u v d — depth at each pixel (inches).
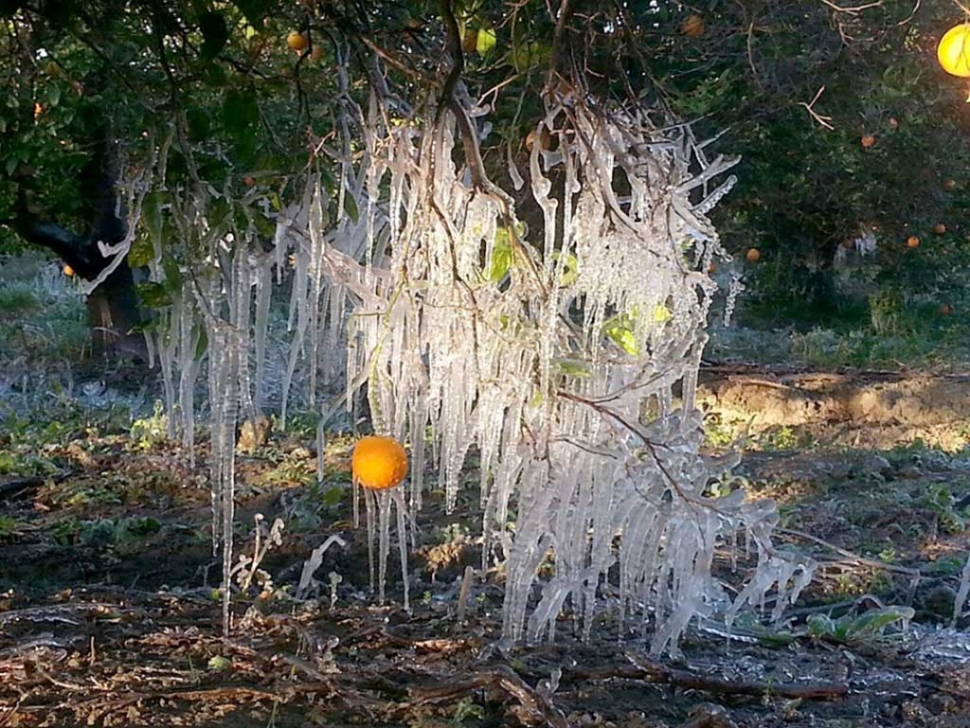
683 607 129.4
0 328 487.2
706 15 169.5
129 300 434.9
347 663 126.6
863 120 303.7
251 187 113.7
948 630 157.9
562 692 120.7
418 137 117.8
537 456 113.6
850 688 127.9
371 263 117.9
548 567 170.7
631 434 114.3
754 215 438.6
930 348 497.0
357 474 105.7
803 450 325.7
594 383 113.6
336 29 117.3
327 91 120.2
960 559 202.1
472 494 248.1
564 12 106.4
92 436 328.8
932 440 349.1
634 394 114.3
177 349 122.1
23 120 149.9
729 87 235.9
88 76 147.9
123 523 223.0
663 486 118.6
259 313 120.5
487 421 113.5
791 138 341.1
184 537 216.5
